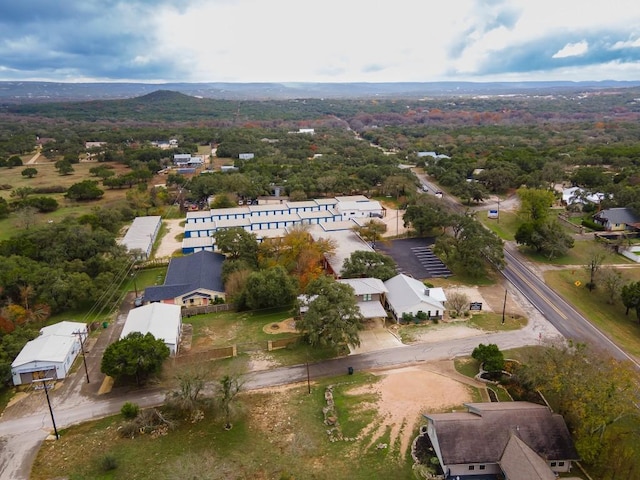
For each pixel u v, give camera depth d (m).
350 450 47.03
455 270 94.81
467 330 71.31
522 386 55.50
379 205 135.12
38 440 49.38
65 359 60.69
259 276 78.00
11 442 49.09
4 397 56.94
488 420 45.12
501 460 42.53
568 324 73.25
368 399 55.03
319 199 144.75
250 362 63.38
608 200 125.00
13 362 59.22
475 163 179.62
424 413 52.28
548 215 119.75
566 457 43.09
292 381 59.12
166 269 97.81
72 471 44.97
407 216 116.19
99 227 110.25
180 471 42.91
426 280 90.19
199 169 198.38
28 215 119.88
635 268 92.56
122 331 67.19
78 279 79.50
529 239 101.38
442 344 67.38
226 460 46.00
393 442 47.97
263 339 69.44
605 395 43.88
